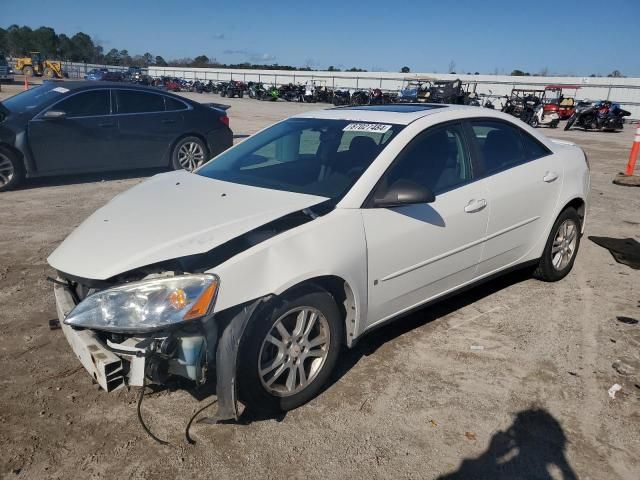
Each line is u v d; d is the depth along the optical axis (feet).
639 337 12.20
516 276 15.87
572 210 15.02
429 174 11.34
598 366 10.99
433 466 8.26
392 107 13.24
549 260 14.79
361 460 8.35
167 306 7.91
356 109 13.37
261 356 8.87
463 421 9.28
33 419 9.16
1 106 26.09
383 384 10.32
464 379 10.51
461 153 12.18
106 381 7.99
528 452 8.55
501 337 12.17
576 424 9.21
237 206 9.96
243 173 12.07
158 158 29.48
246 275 8.44
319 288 9.35
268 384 9.07
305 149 12.03
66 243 9.70
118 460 8.29
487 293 14.60
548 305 13.85
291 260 8.86
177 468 8.14
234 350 8.22
